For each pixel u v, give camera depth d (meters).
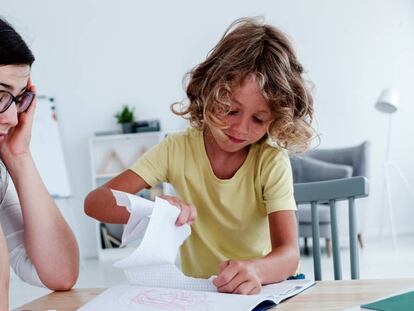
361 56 5.24
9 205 1.13
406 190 5.24
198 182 1.27
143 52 5.32
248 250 1.26
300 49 5.27
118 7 5.32
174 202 0.93
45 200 1.08
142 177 1.27
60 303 0.89
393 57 5.23
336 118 5.27
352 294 0.80
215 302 0.77
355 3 5.24
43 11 5.31
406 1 5.21
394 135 5.23
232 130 1.09
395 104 4.59
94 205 1.15
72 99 5.33
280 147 1.21
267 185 1.18
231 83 1.04
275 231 1.11
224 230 1.26
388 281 0.87
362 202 4.51
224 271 0.85
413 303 0.66
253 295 0.80
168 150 1.30
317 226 1.31
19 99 0.99
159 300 0.79
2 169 1.11
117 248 5.10
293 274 1.05
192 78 1.25
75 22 5.32
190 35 5.30
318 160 4.87
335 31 5.25
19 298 3.63
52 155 5.13
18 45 0.91
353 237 1.25
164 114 5.32
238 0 5.27
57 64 5.32
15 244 1.11
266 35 1.13
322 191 1.30
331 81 5.26
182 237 0.92
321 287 0.86
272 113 1.08
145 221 0.88
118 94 5.34
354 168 4.70
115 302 0.80
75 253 1.07
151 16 5.31
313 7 5.25
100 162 5.32
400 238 4.95
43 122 5.15
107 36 5.32
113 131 5.28
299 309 0.75
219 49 1.17
